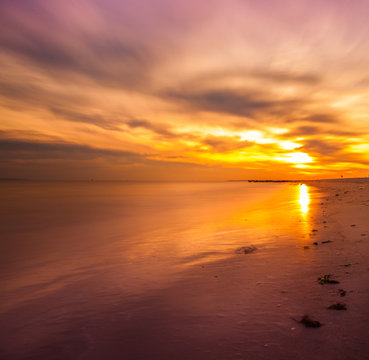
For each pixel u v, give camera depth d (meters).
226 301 4.96
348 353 3.17
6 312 5.11
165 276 6.69
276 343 3.50
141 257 8.65
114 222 17.05
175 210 22.95
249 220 15.38
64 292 6.02
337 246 8.09
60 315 4.87
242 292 5.32
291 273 6.18
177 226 14.59
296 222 13.56
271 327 3.92
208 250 9.02
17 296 5.91
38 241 11.97
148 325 4.27
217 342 3.64
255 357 3.24
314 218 14.30
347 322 3.86
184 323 4.25
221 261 7.64
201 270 6.96
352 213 14.17
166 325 4.23
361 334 3.53
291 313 4.30
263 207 22.92
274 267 6.71
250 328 3.94
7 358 3.60
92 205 29.08
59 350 3.72
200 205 27.00
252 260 7.48
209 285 5.84
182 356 3.38
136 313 4.73
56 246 10.93
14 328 4.47
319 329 3.74
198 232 12.44
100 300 5.45
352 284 5.17
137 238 11.74
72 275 7.25
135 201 33.88
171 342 3.72
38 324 4.57
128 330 4.15
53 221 18.06
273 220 14.80
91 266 7.99
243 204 26.94
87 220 18.23
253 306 4.66
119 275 6.98
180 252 9.01
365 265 6.12
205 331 3.95
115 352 3.58
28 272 7.67
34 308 5.24
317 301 4.64
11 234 13.69
